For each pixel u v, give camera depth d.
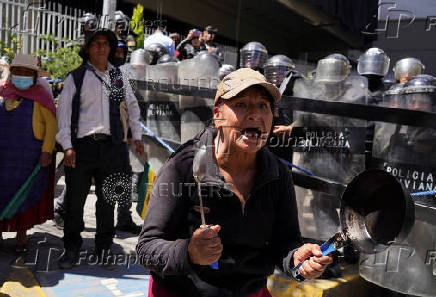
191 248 1.38
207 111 4.25
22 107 3.71
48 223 4.84
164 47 5.41
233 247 1.61
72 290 3.16
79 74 3.59
